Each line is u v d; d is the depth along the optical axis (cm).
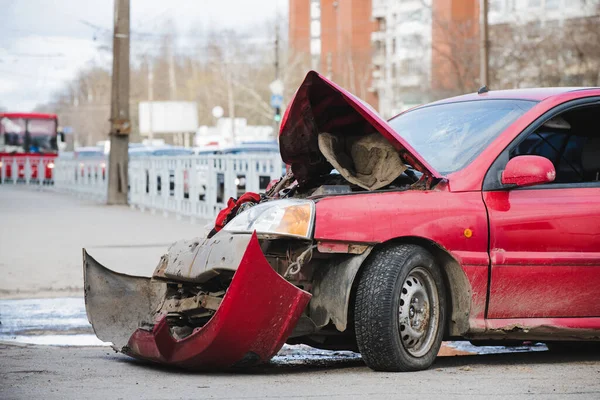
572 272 657
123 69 2839
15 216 2286
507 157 655
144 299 717
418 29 9044
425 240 621
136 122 11438
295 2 12750
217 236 604
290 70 9219
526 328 646
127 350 652
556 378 605
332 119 649
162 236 1769
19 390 551
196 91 11738
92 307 697
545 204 655
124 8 2836
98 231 1873
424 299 618
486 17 3488
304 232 584
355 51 11150
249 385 566
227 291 562
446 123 705
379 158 638
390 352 601
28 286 1181
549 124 694
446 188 631
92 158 3228
